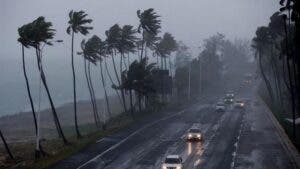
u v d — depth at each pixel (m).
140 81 89.25
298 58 69.62
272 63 117.88
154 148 58.69
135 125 80.25
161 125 80.44
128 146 60.25
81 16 70.19
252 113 99.75
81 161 50.62
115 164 48.94
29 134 98.69
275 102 112.00
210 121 86.31
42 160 51.53
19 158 58.34
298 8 63.12
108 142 63.28
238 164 48.28
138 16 96.44
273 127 76.50
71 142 65.19
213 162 49.53
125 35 96.19
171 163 45.28
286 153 53.88
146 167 47.22
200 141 63.97
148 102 103.50
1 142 84.94
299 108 81.44
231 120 87.69
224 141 63.66
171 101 124.50
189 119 89.19
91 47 79.31
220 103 105.56
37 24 56.19
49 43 57.94
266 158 51.16
